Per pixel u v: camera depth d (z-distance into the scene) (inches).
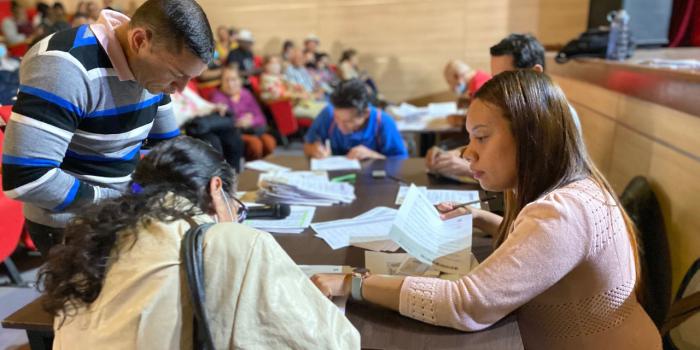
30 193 39.6
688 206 63.8
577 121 38.4
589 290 35.9
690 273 55.8
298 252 49.4
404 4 244.5
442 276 41.9
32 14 245.0
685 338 53.4
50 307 27.1
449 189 70.9
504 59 72.8
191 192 30.0
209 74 201.8
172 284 26.1
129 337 25.4
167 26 38.2
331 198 65.8
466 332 34.5
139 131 48.2
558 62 132.0
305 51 249.1
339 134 99.4
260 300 27.0
